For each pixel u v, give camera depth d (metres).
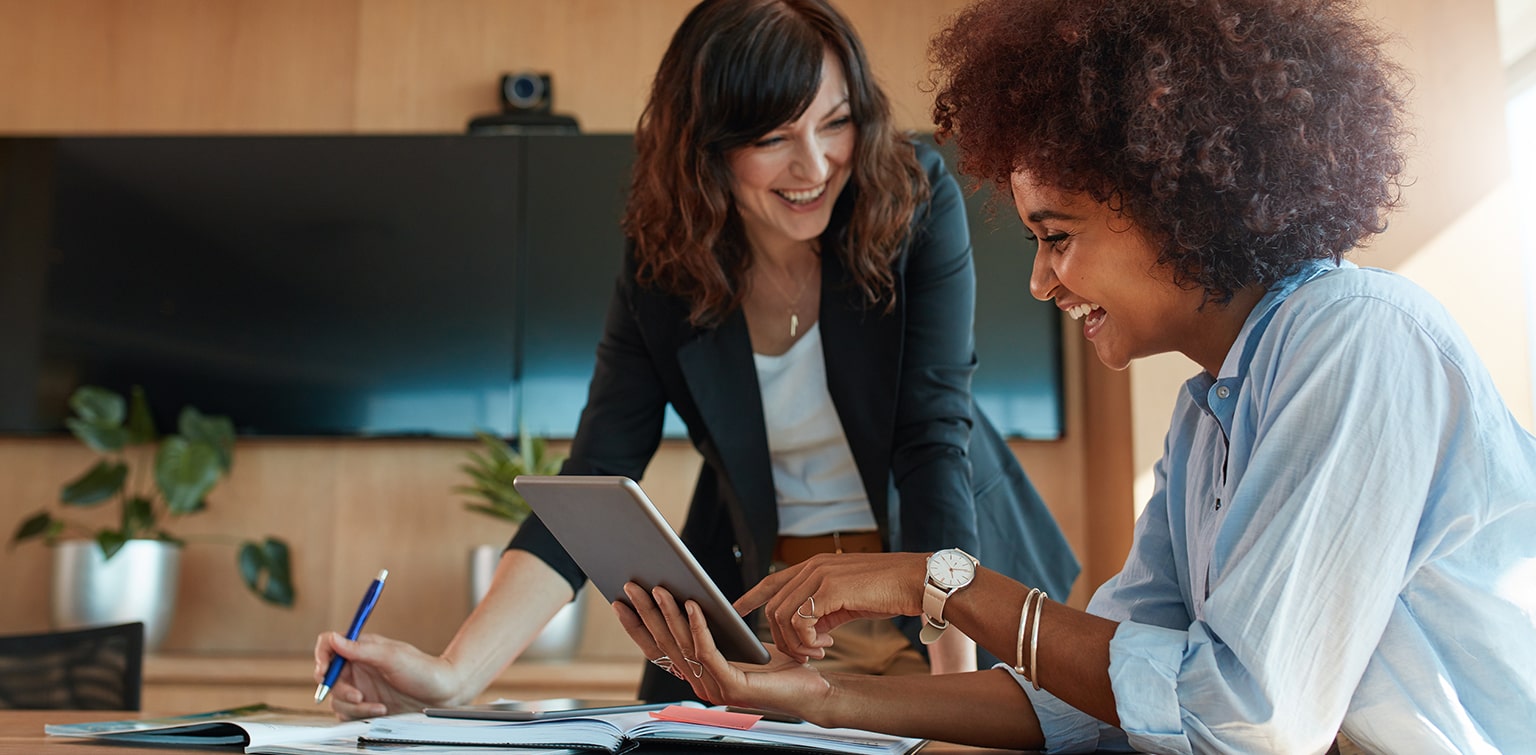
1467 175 2.44
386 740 0.91
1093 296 0.95
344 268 3.56
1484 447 0.81
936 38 1.12
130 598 3.23
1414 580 0.85
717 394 1.57
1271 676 0.79
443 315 3.54
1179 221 0.87
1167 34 0.87
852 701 1.00
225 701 3.16
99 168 3.61
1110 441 3.13
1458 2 2.45
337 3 3.76
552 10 3.75
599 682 3.08
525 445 3.26
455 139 3.60
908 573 0.94
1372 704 0.85
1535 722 0.83
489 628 1.35
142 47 3.76
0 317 3.56
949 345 1.55
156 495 3.55
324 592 3.53
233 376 3.54
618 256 3.54
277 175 3.60
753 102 1.43
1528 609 0.83
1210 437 1.00
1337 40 0.88
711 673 0.93
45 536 3.31
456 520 3.55
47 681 1.83
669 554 0.87
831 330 1.55
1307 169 0.86
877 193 1.49
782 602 0.97
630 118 3.70
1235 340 0.93
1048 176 0.91
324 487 3.58
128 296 3.57
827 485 1.62
